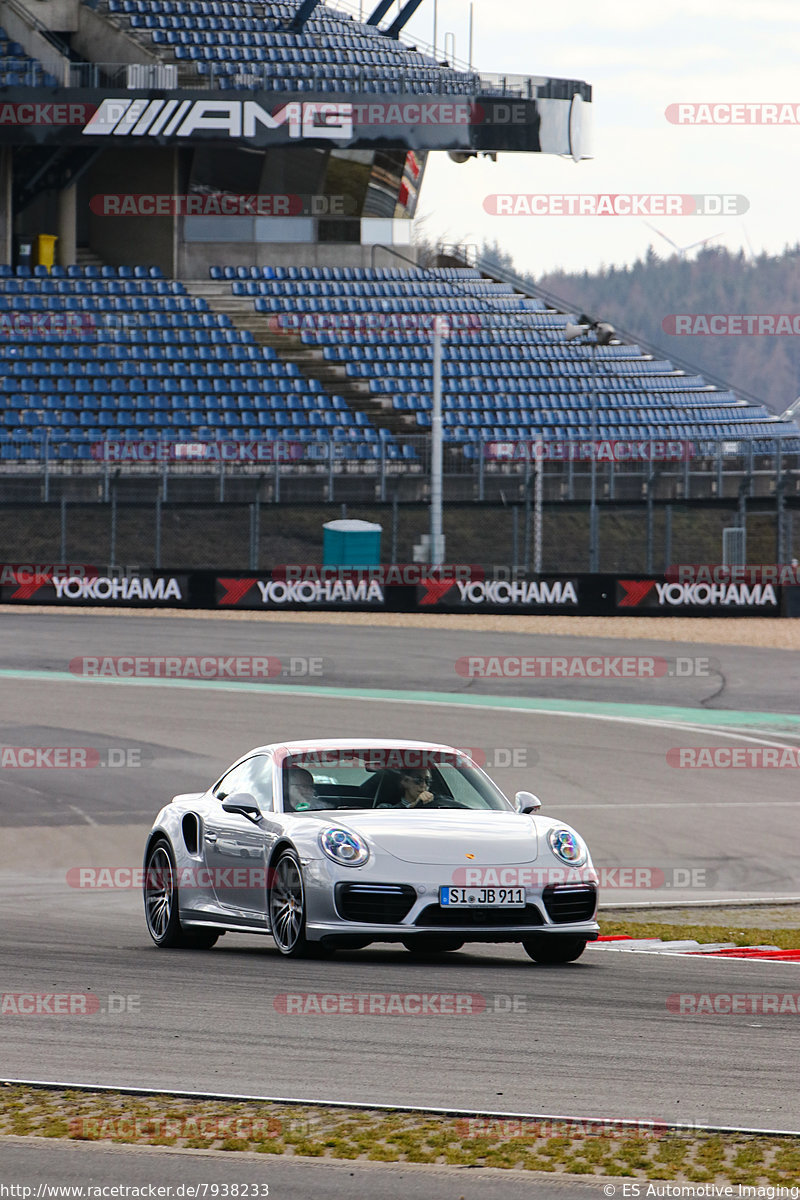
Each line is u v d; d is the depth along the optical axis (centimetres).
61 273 12400
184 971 1919
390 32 14112
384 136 11900
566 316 13225
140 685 6359
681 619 8481
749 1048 1469
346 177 13138
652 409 12131
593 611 8544
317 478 9988
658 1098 1254
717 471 9562
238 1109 1198
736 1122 1181
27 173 12388
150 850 2364
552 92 12231
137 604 8650
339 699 6128
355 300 12694
